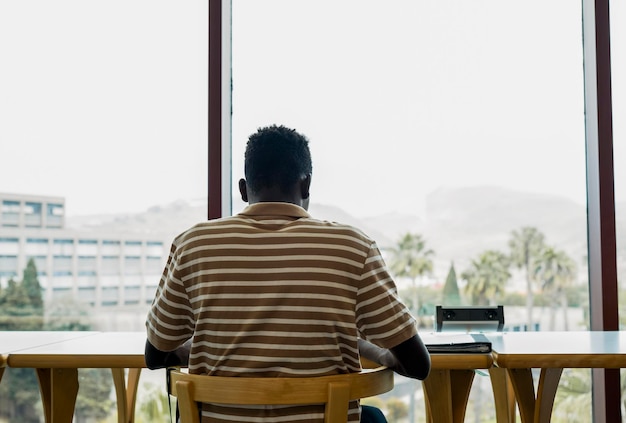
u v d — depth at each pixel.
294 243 1.34
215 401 1.29
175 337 1.44
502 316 2.23
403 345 1.37
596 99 2.81
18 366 1.88
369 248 1.38
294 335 1.30
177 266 1.39
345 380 1.30
